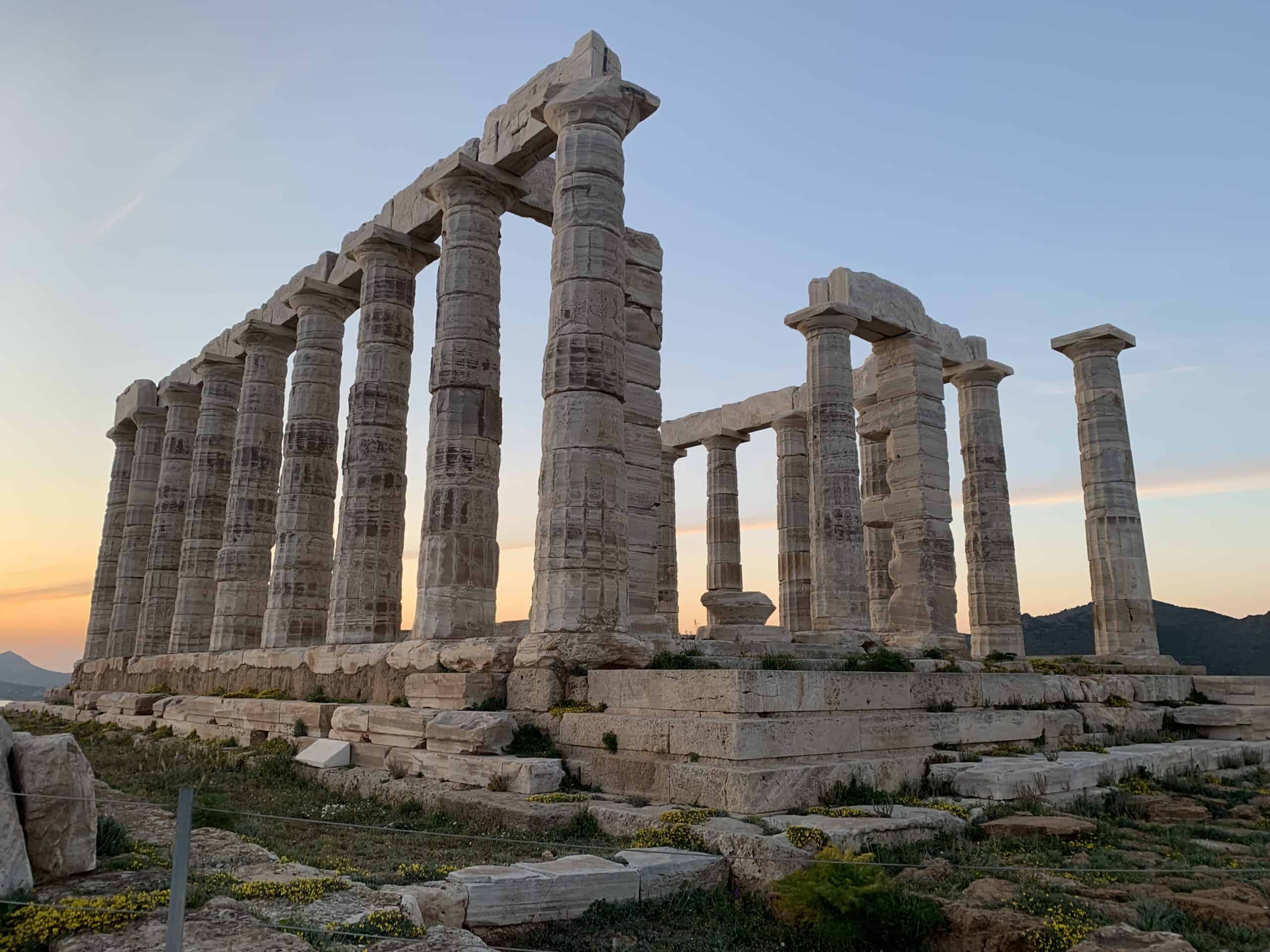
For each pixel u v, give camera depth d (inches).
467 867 331.9
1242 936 287.3
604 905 313.4
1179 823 464.1
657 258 864.3
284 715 725.3
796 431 1243.8
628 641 594.2
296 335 1123.9
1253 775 637.3
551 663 574.9
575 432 631.8
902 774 487.5
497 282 796.6
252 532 1078.4
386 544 847.1
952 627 919.0
